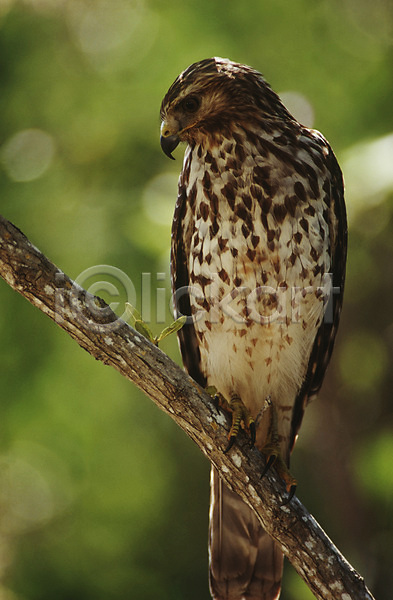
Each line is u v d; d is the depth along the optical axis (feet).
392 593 42.32
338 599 18.03
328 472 45.32
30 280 16.74
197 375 23.73
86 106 41.63
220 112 21.01
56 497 48.83
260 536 22.36
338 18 40.63
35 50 42.16
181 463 49.55
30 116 42.22
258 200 20.83
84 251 39.14
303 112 39.58
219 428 18.28
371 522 44.32
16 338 43.04
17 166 41.81
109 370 43.98
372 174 34.65
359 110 39.11
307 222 20.99
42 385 43.45
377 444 40.24
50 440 46.11
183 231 22.36
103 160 41.42
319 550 18.24
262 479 18.52
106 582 47.67
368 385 43.83
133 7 41.83
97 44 41.96
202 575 48.96
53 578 47.88
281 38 40.37
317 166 21.35
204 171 21.21
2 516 48.75
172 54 40.52
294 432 23.39
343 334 42.98
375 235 37.32
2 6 42.27
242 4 40.16
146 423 47.67
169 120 21.30
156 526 49.39
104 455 47.50
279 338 21.72
